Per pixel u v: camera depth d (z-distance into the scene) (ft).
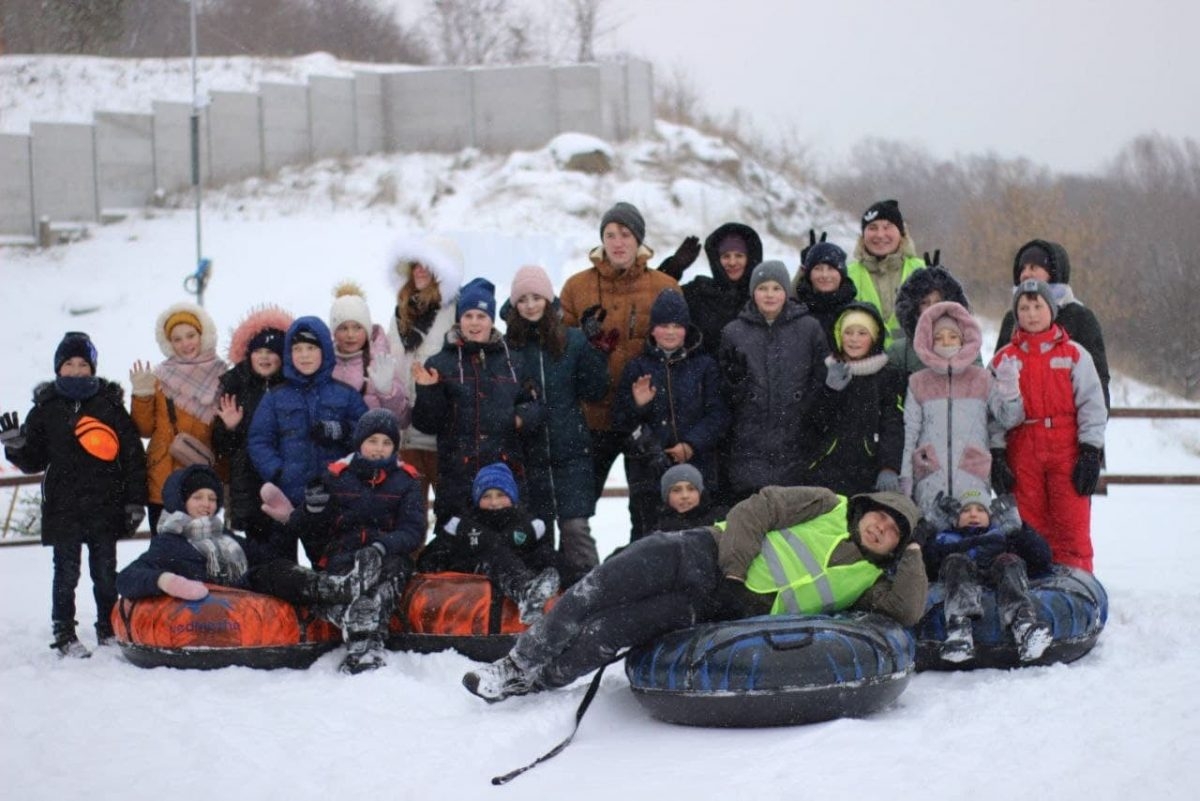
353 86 99.25
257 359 26.91
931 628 23.27
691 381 26.84
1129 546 37.22
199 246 73.56
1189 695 20.39
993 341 84.28
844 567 21.59
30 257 83.25
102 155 89.86
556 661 21.20
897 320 27.84
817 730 19.61
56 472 26.22
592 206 89.86
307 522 24.93
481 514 25.18
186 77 108.88
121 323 75.41
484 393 26.18
